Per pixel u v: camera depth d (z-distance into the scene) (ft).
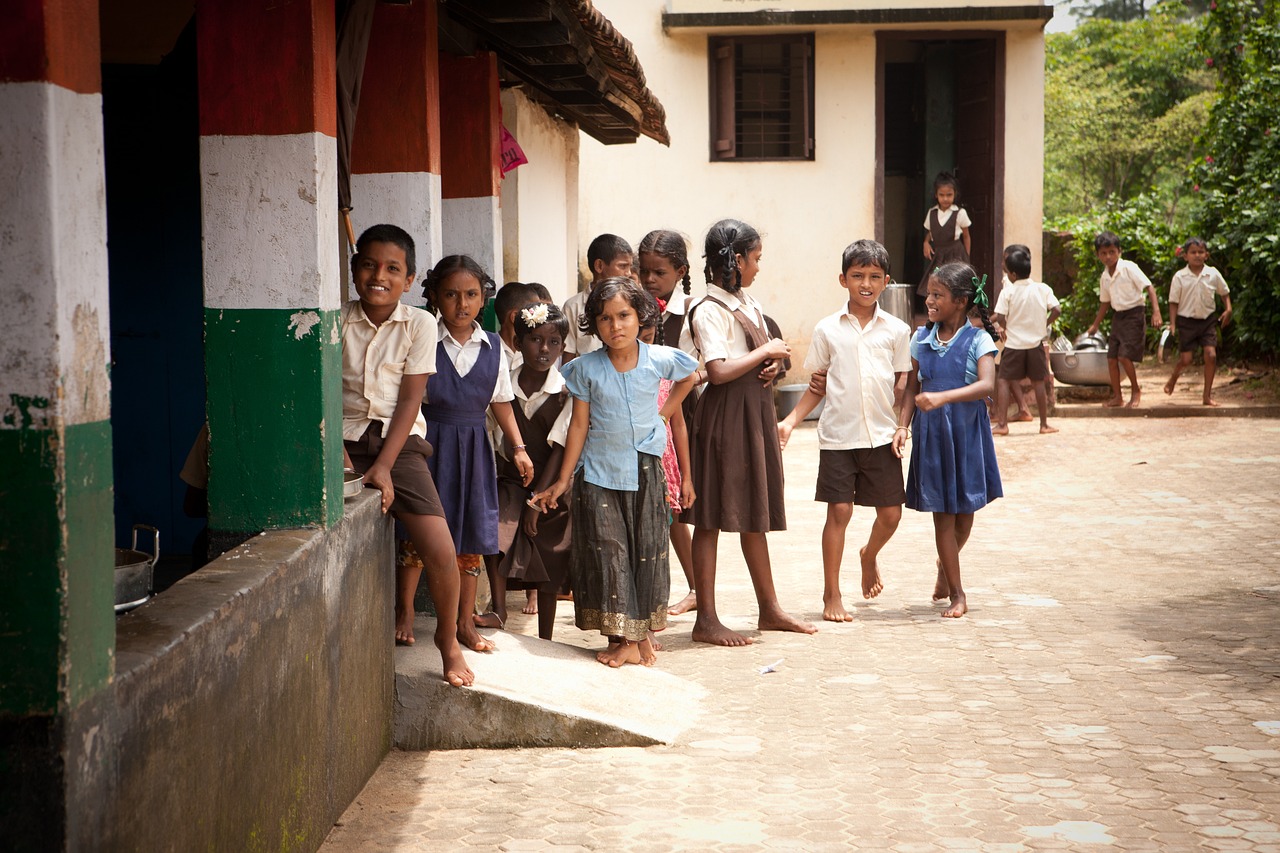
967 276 20.34
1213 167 53.72
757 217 51.34
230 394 11.94
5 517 6.90
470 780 13.34
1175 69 105.81
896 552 25.99
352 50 15.28
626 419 16.33
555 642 17.15
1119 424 43.39
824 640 18.95
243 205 11.87
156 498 20.94
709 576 19.02
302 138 11.82
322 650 11.55
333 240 12.36
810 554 26.30
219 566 10.15
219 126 11.87
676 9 49.90
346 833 11.84
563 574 18.24
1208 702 15.39
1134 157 103.45
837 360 19.93
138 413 20.86
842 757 13.74
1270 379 48.93
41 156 6.96
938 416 20.25
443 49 20.76
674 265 20.15
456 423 15.47
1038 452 38.22
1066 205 104.27
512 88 28.07
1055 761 13.43
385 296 13.48
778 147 51.52
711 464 18.94
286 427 11.89
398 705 14.44
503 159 25.39
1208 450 37.50
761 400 19.11
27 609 6.84
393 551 14.43
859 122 50.85
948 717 15.03
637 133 33.86
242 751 9.31
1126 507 29.84
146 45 20.33
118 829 7.33
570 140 39.01
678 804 12.48
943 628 19.51
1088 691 15.97
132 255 20.76
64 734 6.81
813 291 51.55
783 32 50.49
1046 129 102.12
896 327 20.18
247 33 11.76
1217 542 25.76
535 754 14.21
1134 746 13.85
